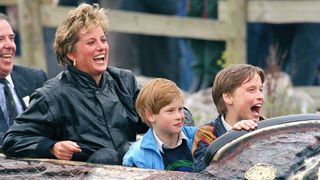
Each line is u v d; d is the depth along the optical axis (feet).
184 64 65.67
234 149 32.24
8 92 41.01
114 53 70.38
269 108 54.03
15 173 34.06
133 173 33.01
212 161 32.35
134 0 68.59
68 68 37.01
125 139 37.24
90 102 36.70
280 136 32.37
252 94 34.91
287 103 55.52
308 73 61.93
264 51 62.49
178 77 70.23
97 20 36.73
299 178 30.73
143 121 36.24
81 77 36.81
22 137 36.14
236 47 62.18
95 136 36.47
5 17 41.68
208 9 63.77
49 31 72.23
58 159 35.47
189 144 35.94
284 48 62.08
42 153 35.65
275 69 55.98
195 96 60.80
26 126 36.29
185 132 36.35
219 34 62.80
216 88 35.55
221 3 62.64
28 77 42.11
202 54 63.77
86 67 36.78
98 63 36.81
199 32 63.72
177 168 35.17
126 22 68.08
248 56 63.00
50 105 36.24
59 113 36.27
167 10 68.28
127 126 37.45
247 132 32.60
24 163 34.68
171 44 69.82
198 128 35.96
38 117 36.27
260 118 35.96
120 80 38.22
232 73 35.12
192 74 64.90
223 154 32.22
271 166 31.27
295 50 61.67
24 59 71.61
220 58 63.21
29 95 41.78
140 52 70.23
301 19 60.95
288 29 61.93
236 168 31.63
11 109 40.81
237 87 34.96
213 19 63.72
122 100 37.86
